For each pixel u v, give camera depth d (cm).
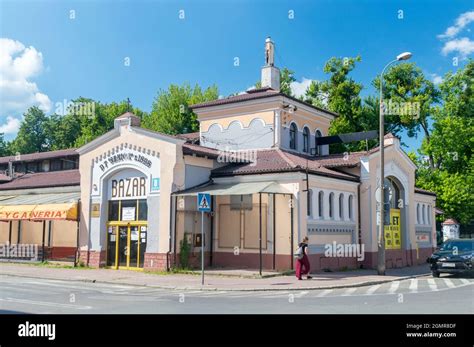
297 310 1232
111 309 1242
